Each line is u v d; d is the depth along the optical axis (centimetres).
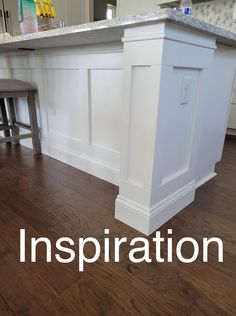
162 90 90
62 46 158
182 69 98
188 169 129
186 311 75
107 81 142
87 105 158
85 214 125
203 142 148
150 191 104
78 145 176
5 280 85
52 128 197
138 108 98
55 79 176
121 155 111
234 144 264
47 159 200
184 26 86
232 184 165
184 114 110
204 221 122
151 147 98
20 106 225
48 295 80
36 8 161
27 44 153
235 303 79
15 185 154
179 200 127
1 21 278
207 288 84
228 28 264
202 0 270
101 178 165
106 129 153
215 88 140
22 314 74
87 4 340
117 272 90
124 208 116
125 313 75
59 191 148
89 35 111
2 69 227
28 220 119
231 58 144
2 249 100
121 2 307
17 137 196
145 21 80
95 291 82
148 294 81
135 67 94
